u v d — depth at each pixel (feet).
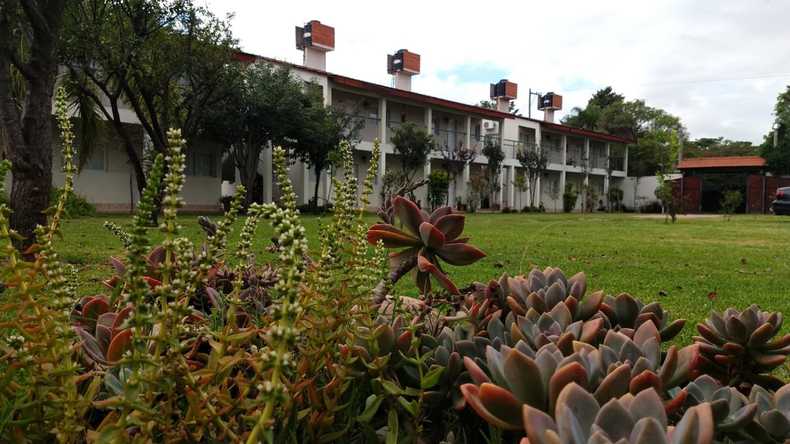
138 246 2.32
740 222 64.69
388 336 3.35
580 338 3.67
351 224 3.48
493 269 18.48
